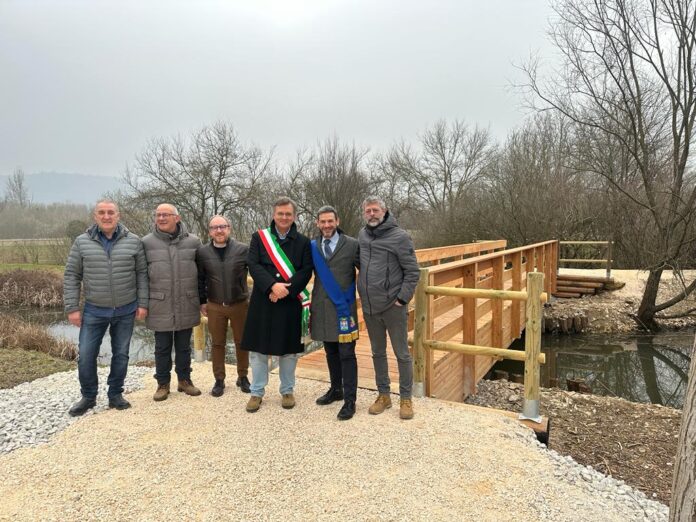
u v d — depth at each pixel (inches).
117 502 105.7
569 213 709.3
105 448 129.1
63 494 108.8
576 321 473.4
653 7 464.1
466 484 113.1
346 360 146.6
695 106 466.6
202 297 169.2
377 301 142.3
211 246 165.0
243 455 124.3
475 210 821.2
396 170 1130.0
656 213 487.5
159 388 165.2
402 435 135.5
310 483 112.2
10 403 168.7
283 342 145.9
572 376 369.1
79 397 171.6
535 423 147.6
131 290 157.8
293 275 144.5
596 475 126.1
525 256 397.4
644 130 519.2
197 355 217.3
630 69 498.0
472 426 142.8
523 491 111.4
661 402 316.2
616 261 703.1
